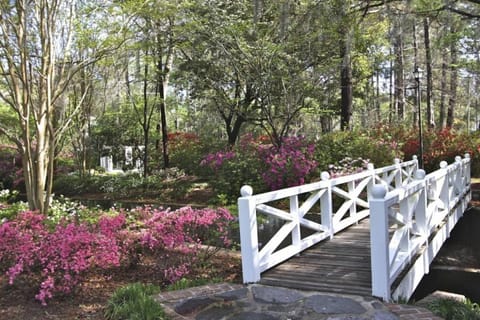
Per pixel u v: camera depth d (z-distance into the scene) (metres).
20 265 3.46
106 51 7.04
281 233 4.27
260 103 10.10
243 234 3.86
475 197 9.19
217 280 4.04
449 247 7.88
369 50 11.41
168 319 3.03
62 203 8.40
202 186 11.02
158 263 4.44
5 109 12.20
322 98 10.52
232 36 9.55
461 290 7.06
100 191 12.27
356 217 6.21
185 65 11.48
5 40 5.93
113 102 12.60
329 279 3.78
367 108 21.50
